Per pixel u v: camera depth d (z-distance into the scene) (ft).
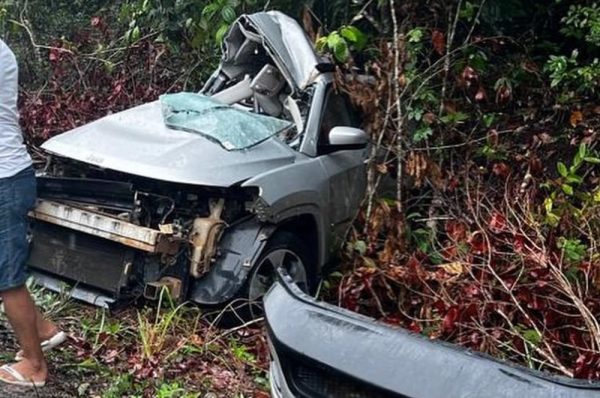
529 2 26.63
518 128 23.82
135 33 28.32
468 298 16.26
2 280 13.46
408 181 22.31
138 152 18.31
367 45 24.99
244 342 17.44
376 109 21.21
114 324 17.10
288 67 20.98
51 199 18.48
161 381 15.20
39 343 14.05
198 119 19.34
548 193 20.12
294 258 19.13
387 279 18.29
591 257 16.69
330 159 20.22
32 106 26.55
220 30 25.84
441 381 8.01
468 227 18.88
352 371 8.32
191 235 17.67
